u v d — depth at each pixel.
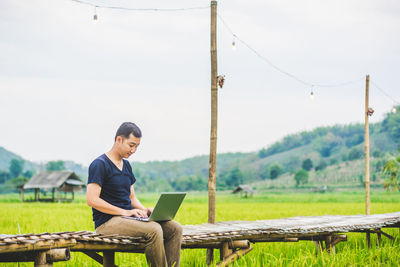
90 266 7.63
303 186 159.62
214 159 11.45
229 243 7.18
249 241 8.19
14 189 143.62
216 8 11.83
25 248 4.36
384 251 9.16
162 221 5.86
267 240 8.48
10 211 28.97
